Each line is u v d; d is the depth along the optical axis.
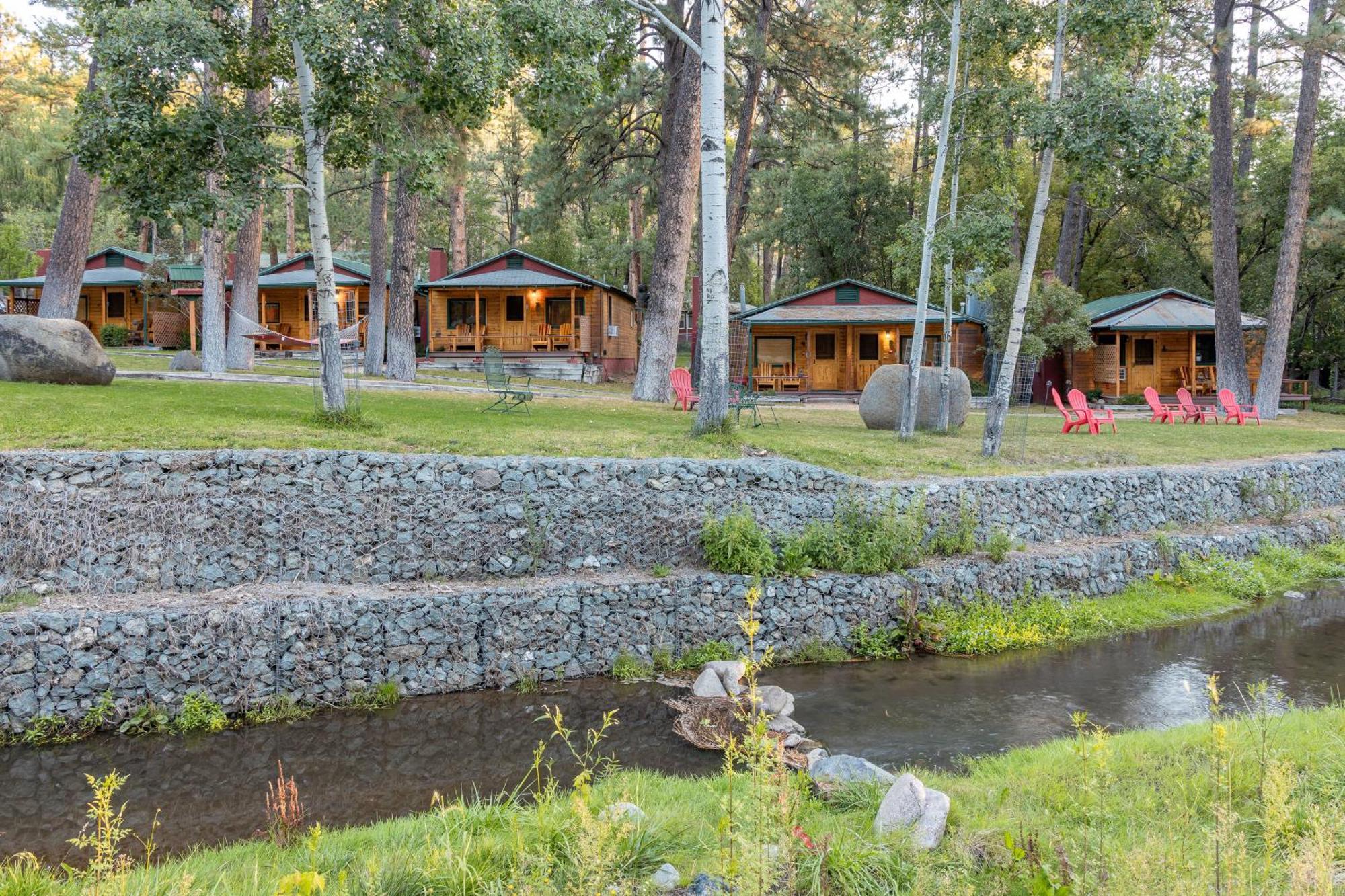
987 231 14.77
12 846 5.66
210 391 16.09
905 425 16.77
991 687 9.07
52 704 7.69
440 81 12.84
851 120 29.05
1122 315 30.98
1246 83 25.67
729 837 3.55
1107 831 4.25
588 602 9.58
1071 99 14.12
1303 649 10.38
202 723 7.92
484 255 63.09
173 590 8.95
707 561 10.84
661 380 22.05
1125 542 13.24
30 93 37.09
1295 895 2.88
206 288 22.08
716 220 13.70
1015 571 11.66
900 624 10.60
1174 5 22.75
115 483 9.02
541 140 30.11
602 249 47.47
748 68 27.30
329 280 12.61
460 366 32.16
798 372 32.47
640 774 6.36
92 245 50.06
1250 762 5.09
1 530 8.56
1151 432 21.00
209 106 12.23
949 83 16.23
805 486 11.80
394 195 26.69
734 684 8.71
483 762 7.17
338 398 12.53
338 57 11.36
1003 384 15.45
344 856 4.42
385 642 8.74
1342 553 14.92
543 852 3.72
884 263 42.25
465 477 10.23
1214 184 25.70
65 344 14.59
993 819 4.67
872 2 26.22
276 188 12.60
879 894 3.68
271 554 9.41
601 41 13.68
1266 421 25.14
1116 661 10.00
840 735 7.67
